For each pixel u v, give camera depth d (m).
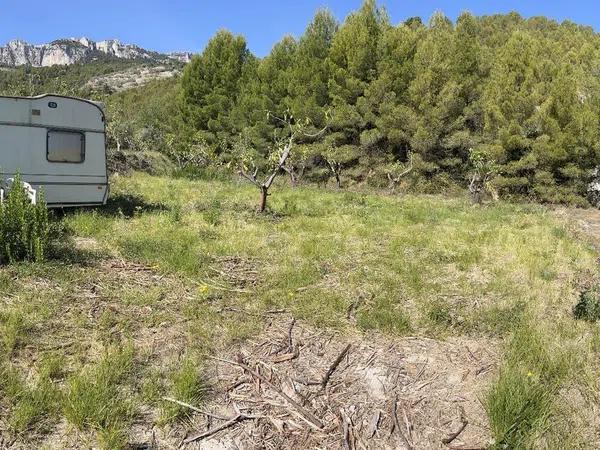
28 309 5.04
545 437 3.63
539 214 15.05
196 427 3.65
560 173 22.38
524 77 23.06
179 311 5.45
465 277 7.15
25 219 6.63
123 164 22.78
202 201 13.10
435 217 12.77
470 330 5.34
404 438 3.67
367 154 26.64
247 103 30.73
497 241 9.61
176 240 8.20
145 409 3.76
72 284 5.89
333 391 4.20
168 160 29.47
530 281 7.06
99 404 3.60
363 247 8.67
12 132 9.53
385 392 4.22
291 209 12.40
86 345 4.53
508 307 5.91
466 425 3.84
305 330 5.22
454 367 4.63
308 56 29.52
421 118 24.83
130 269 6.68
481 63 27.34
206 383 4.18
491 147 22.34
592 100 22.98
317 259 7.74
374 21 27.83
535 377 4.23
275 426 3.72
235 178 24.00
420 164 25.05
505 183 22.31
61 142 10.09
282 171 29.05
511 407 3.77
